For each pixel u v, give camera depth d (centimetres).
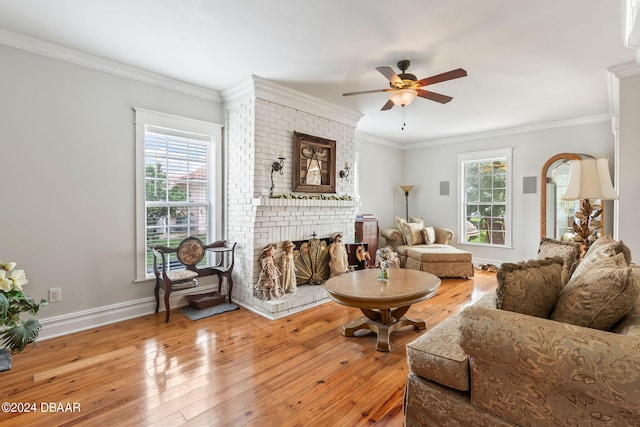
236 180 385
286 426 172
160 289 351
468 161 611
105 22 243
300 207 405
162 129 352
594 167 250
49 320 283
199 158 391
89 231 304
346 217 468
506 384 131
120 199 323
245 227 372
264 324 317
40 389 204
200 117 382
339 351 259
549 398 121
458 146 622
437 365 152
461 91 380
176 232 373
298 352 257
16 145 267
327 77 346
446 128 557
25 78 270
